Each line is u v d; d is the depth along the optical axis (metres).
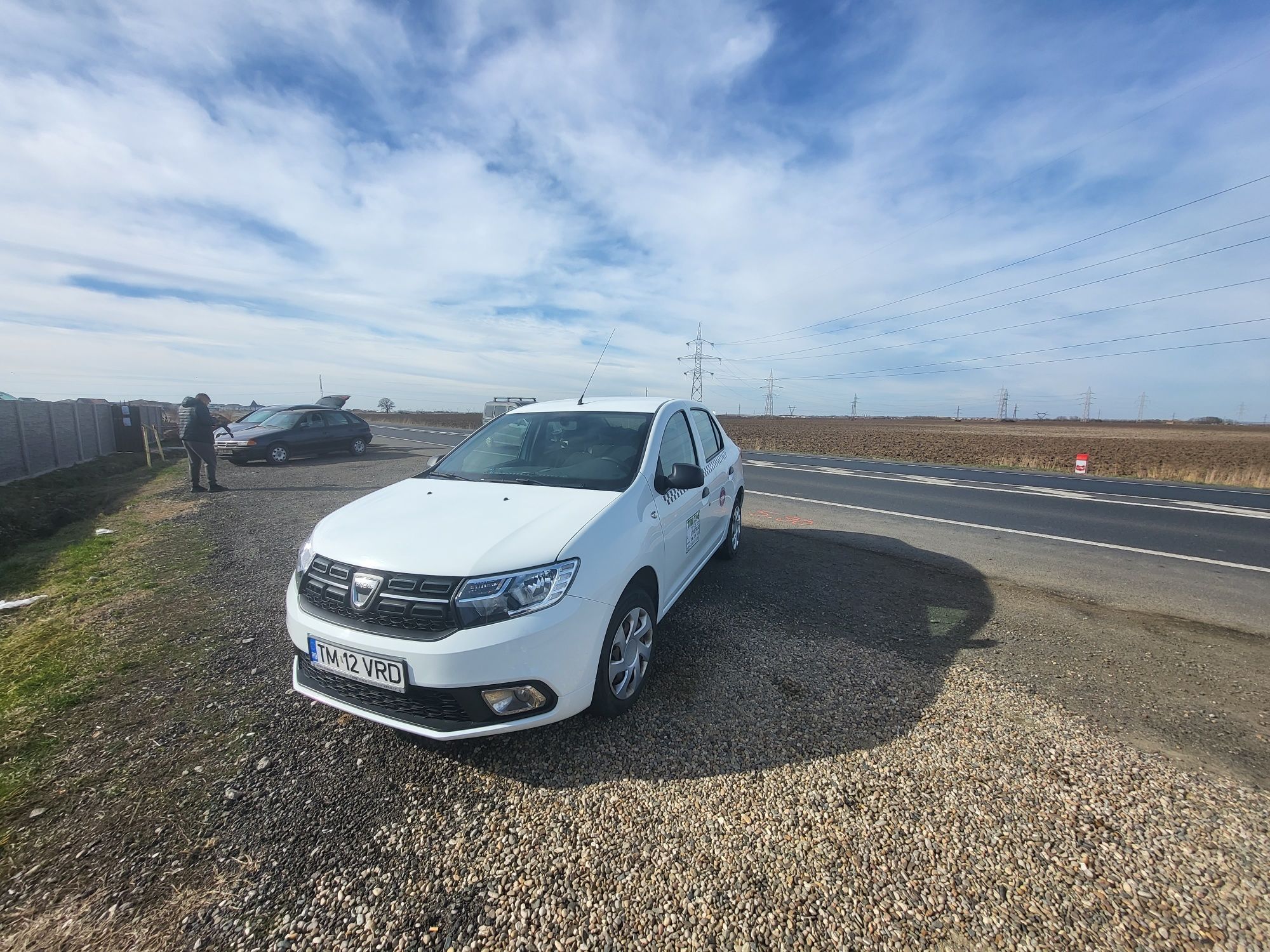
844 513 8.41
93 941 1.61
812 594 4.62
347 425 15.92
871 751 2.51
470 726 2.25
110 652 3.49
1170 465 18.83
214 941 1.62
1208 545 6.79
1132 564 5.82
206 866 1.88
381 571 2.37
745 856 1.93
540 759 2.44
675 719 2.74
